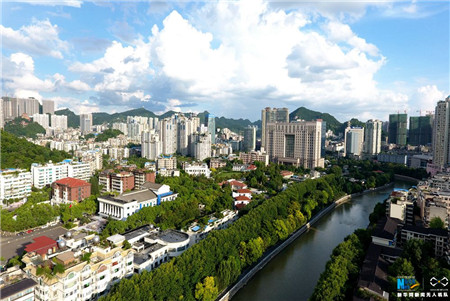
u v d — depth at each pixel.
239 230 168.62
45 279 103.00
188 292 122.12
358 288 118.94
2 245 169.50
